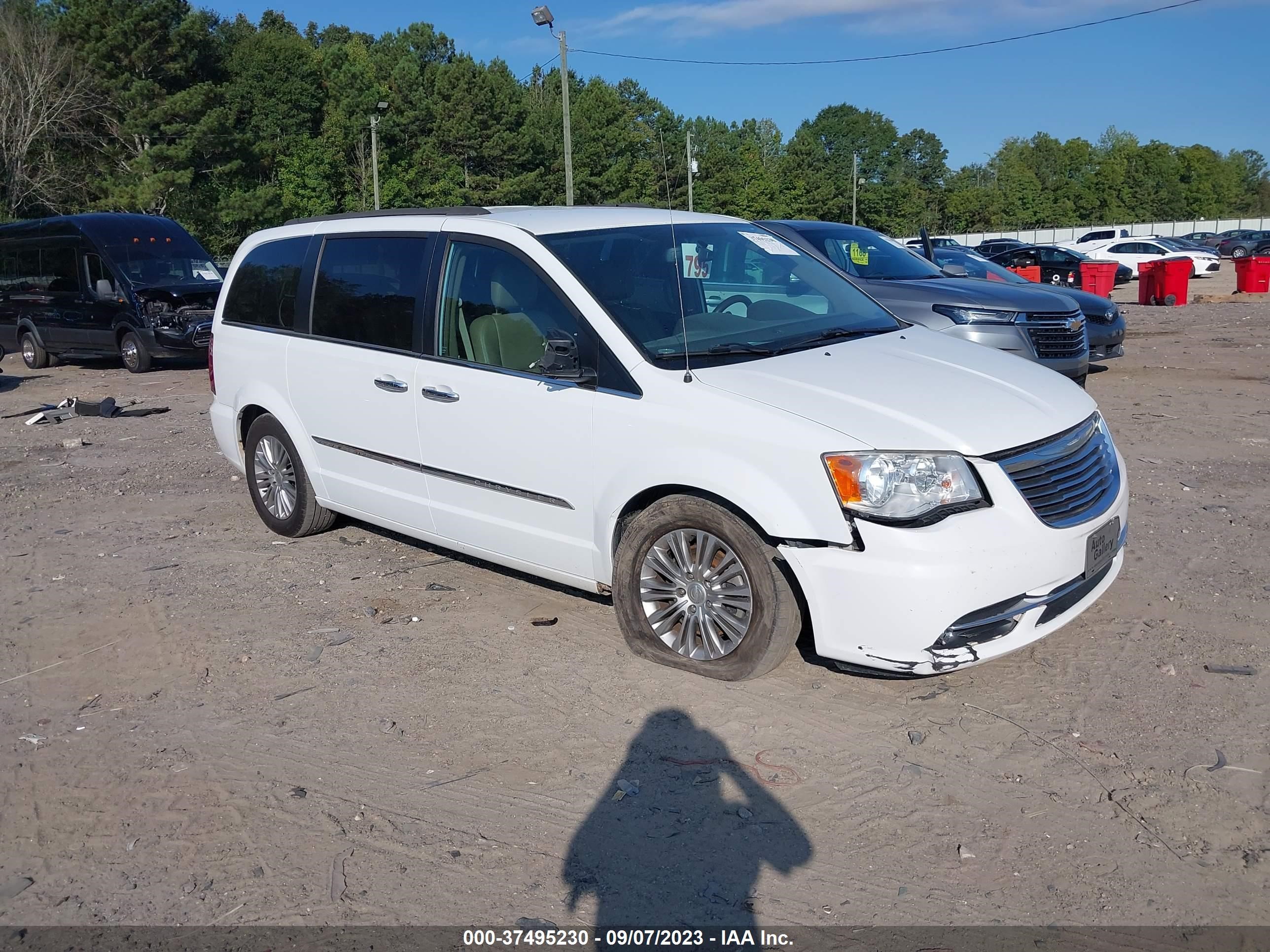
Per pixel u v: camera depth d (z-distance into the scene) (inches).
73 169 1946.4
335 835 136.9
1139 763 146.9
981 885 123.2
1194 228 3425.2
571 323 184.7
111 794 148.7
